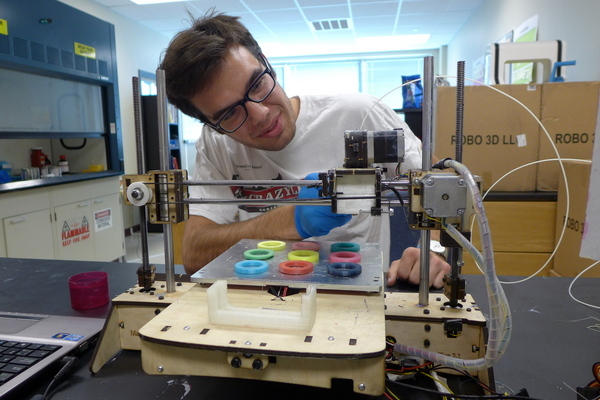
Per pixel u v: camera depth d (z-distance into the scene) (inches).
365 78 297.4
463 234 19.9
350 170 21.0
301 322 17.4
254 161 48.0
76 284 30.9
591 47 90.0
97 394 20.9
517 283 36.1
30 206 100.2
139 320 24.7
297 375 16.5
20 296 34.1
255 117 35.2
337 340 16.5
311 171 47.7
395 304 23.9
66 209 112.3
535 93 74.6
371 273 22.5
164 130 24.1
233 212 47.0
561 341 25.6
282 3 176.9
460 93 22.8
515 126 75.9
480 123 76.5
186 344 16.6
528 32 128.2
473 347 21.8
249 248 27.9
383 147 21.5
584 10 92.7
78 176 119.9
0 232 92.2
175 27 208.1
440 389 20.7
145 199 23.7
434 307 23.3
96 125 137.4
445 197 18.7
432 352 20.5
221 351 16.6
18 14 101.0
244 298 20.7
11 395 19.8
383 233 49.6
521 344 25.2
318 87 305.0
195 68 32.1
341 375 16.1
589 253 21.3
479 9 190.1
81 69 123.6
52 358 22.1
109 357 24.0
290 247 28.1
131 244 170.7
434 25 223.9
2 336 24.6
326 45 265.1
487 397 18.8
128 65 189.8
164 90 23.9
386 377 20.6
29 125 111.4
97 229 125.6
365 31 231.3
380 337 16.7
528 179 77.2
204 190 45.5
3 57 97.2
